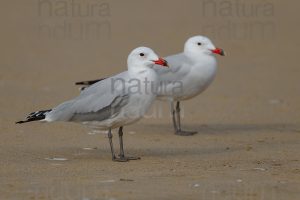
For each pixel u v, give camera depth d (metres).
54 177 12.46
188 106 20.41
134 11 35.34
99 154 14.68
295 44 29.73
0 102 20.14
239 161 14.08
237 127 17.92
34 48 28.91
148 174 12.80
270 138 16.64
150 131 17.31
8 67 25.59
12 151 14.66
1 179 12.27
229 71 25.56
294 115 19.48
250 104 20.81
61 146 15.35
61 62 26.56
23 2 37.19
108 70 25.27
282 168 13.45
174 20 33.50
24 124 17.47
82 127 17.36
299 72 25.50
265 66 26.41
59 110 14.13
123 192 11.42
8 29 32.03
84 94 14.26
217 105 20.59
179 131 17.08
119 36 30.94
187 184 12.05
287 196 11.41
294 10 34.66
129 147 15.52
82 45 29.45
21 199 11.03
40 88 22.41
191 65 17.25
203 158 14.38
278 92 22.50
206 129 17.66
